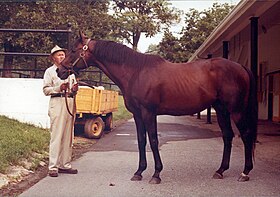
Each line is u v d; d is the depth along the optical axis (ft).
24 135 31.04
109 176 22.90
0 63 81.10
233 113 22.06
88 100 38.29
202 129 53.47
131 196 18.74
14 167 23.45
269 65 67.97
